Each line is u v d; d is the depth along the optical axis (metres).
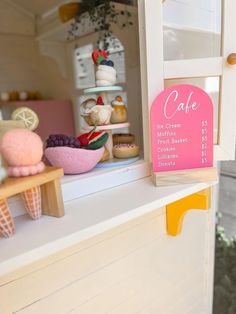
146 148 0.61
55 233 0.37
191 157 0.54
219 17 0.63
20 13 1.86
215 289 0.96
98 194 0.51
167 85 0.61
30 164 0.38
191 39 0.70
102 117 0.58
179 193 0.51
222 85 0.58
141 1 0.54
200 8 0.67
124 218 0.42
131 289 0.65
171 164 0.54
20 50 1.98
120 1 0.93
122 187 0.55
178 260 0.76
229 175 0.98
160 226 0.69
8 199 0.42
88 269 0.56
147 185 0.55
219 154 0.61
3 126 0.40
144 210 0.45
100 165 0.57
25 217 0.43
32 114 0.44
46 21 1.77
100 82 0.60
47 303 0.51
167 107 0.52
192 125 0.53
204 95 0.52
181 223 0.68
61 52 1.68
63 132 1.79
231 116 0.59
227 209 1.01
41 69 2.07
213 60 0.56
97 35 1.32
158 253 0.70
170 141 0.53
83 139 0.54
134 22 0.92
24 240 0.36
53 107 1.74
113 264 0.61
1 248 0.34
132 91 0.97
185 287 0.80
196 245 0.80
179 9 0.66
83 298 0.57
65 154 0.50
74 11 1.16
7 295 0.46
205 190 0.62
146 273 0.68
